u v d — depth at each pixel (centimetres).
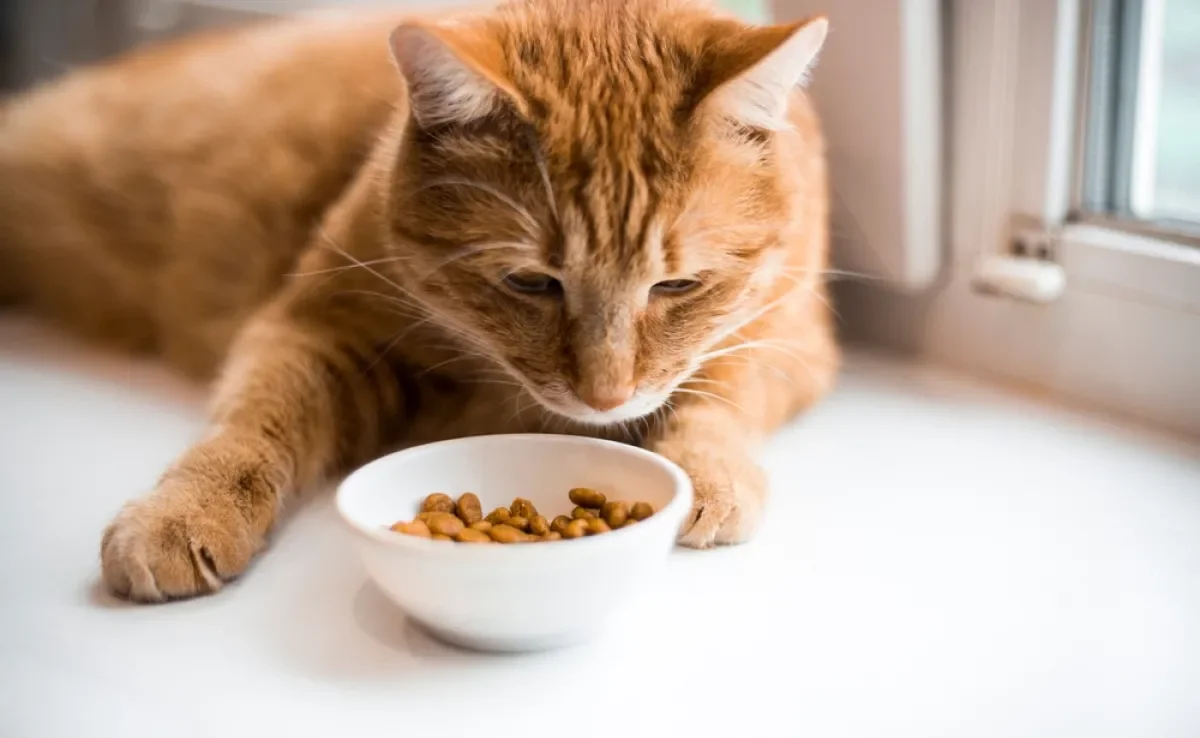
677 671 47
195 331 73
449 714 45
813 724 45
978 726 45
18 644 48
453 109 53
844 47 70
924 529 56
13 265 82
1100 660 48
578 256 52
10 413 66
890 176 70
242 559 52
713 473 55
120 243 77
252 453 55
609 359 53
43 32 110
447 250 55
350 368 61
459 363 62
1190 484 60
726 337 60
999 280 68
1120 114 67
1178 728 45
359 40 73
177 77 77
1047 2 66
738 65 52
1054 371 70
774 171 56
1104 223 67
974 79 70
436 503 51
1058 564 53
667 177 53
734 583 52
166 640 48
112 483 59
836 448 63
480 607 46
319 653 48
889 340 78
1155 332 65
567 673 47
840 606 50
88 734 44
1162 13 65
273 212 70
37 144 79
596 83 54
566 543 46
